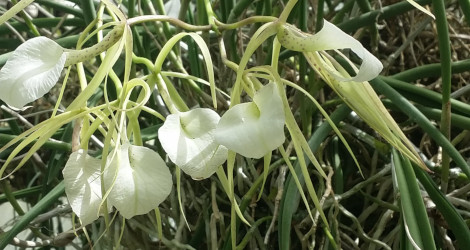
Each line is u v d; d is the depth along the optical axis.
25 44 0.19
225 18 0.35
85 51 0.20
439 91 0.40
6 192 0.37
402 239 0.28
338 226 0.33
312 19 0.40
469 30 0.42
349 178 0.37
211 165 0.20
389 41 0.42
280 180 0.32
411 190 0.28
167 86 0.23
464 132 0.35
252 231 0.32
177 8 0.43
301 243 0.34
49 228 0.42
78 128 0.22
